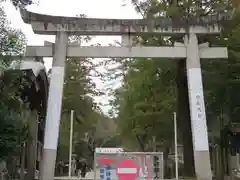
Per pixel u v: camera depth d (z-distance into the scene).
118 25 17.83
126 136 44.31
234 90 21.73
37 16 17.69
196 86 17.45
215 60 21.20
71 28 17.80
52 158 16.23
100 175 15.95
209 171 16.42
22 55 16.02
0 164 16.50
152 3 23.55
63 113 40.00
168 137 33.56
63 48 17.62
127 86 36.03
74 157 48.53
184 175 21.97
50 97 16.98
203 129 16.88
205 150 16.64
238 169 27.36
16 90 15.93
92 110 45.88
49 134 16.50
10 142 14.07
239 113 23.36
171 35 18.55
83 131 49.38
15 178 20.25
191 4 22.86
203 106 17.20
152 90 29.14
